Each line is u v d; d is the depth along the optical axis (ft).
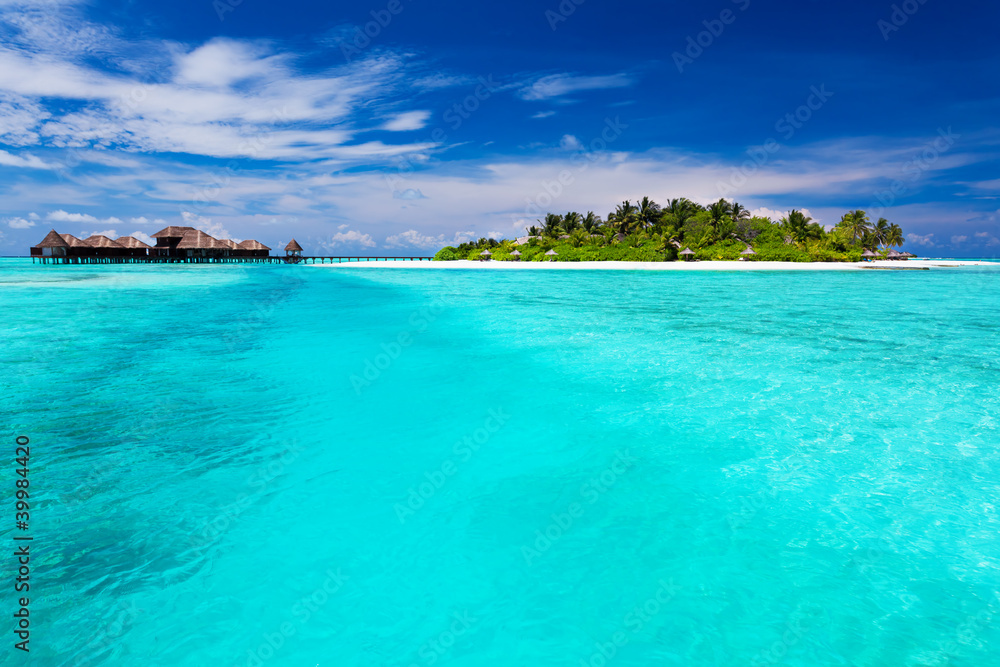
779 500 11.86
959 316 46.34
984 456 14.32
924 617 8.09
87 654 7.17
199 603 8.32
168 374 23.61
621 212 223.51
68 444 14.94
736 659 7.29
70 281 96.17
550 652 7.42
